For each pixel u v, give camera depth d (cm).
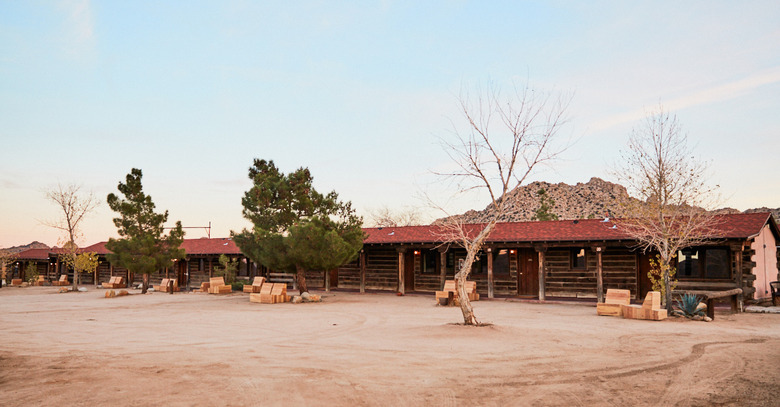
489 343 1168
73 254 3925
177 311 2053
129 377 834
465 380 830
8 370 888
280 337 1314
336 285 3312
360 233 2609
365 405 694
